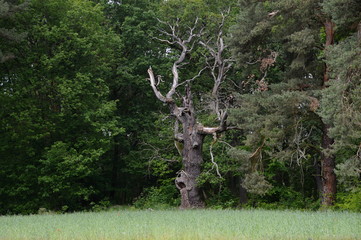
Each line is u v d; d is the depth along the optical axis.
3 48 31.94
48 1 32.94
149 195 32.59
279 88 24.86
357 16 19.81
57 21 33.66
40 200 33.22
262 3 26.53
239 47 26.27
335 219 14.40
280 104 23.25
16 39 28.00
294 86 24.64
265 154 28.86
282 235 10.56
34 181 32.81
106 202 33.72
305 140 27.77
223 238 10.11
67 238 10.68
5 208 32.97
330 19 23.67
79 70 33.50
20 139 32.16
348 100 18.44
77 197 35.81
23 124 31.78
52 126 32.62
